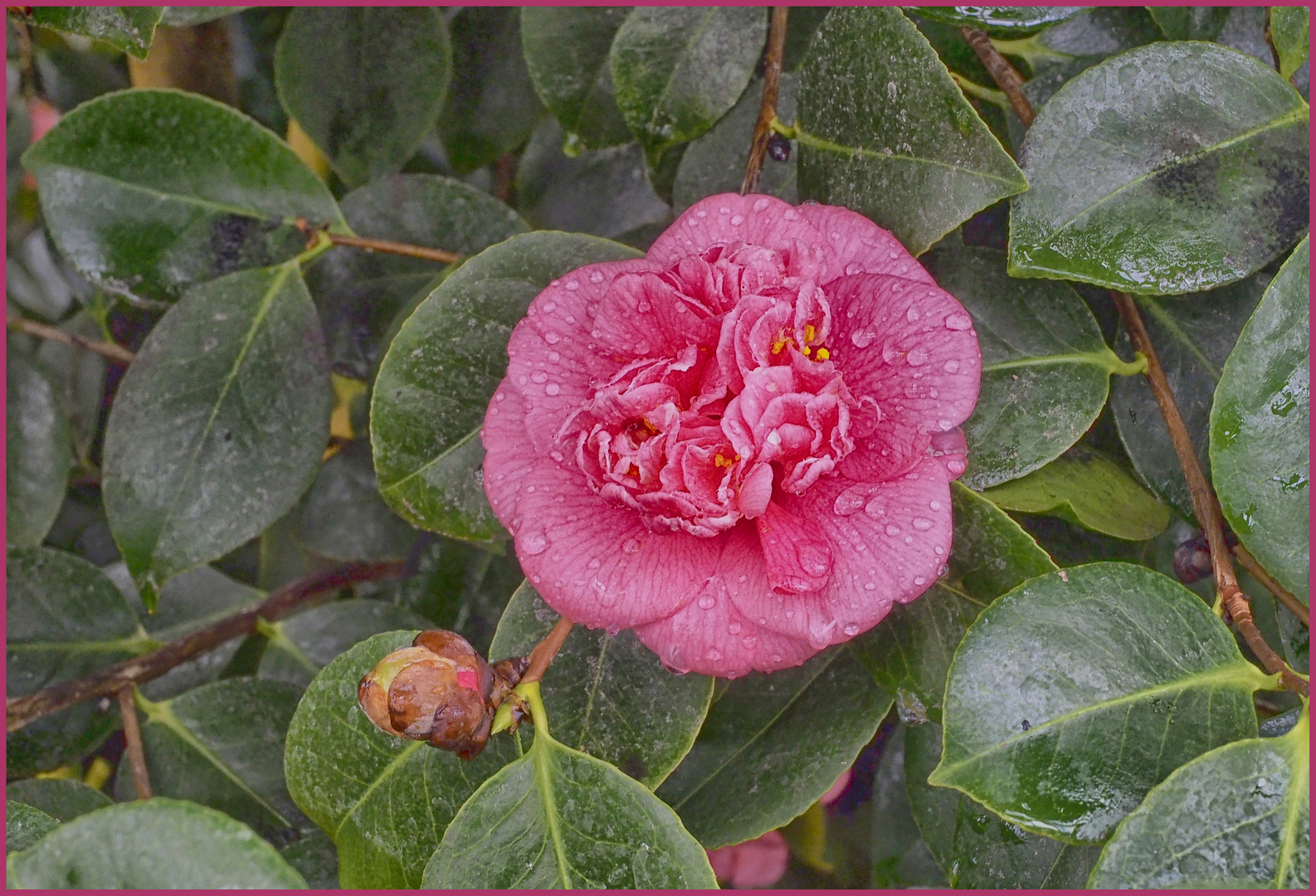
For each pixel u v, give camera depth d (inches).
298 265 27.5
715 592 23.3
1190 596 23.2
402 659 22.9
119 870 22.0
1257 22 25.8
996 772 22.7
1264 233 24.1
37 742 28.5
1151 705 22.9
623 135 27.9
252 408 27.3
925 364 23.2
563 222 29.5
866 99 24.9
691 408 23.1
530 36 27.7
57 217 27.5
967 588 24.0
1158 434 25.3
